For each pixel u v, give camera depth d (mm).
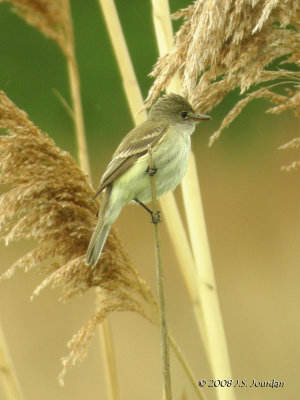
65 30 4910
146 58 8641
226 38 4695
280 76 4727
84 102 8859
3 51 8734
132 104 4844
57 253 4746
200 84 4723
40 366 5586
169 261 7531
